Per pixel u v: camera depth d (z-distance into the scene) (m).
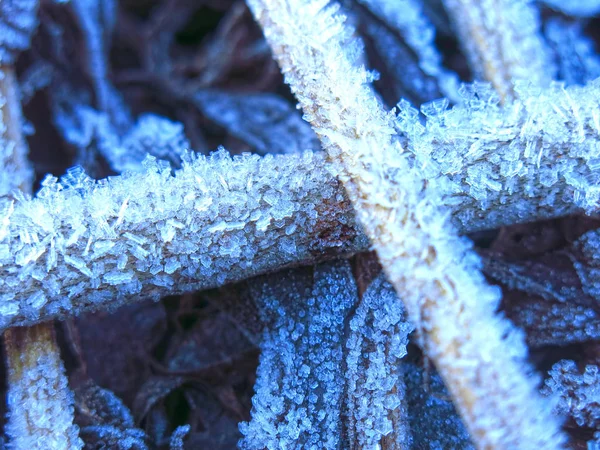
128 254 0.05
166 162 0.05
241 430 0.05
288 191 0.05
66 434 0.05
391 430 0.05
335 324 0.05
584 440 0.05
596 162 0.05
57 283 0.05
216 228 0.05
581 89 0.05
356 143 0.05
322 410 0.05
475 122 0.05
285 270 0.05
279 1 0.05
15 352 0.05
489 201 0.05
